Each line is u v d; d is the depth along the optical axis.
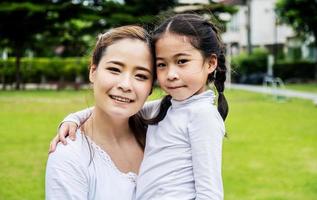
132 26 2.29
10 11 26.19
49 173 2.03
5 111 15.37
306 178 6.88
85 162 2.09
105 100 2.13
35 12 26.55
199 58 2.24
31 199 5.85
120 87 2.11
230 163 7.87
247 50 41.16
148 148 2.29
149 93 2.22
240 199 5.89
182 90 2.25
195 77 2.24
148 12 27.36
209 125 2.15
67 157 2.04
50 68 34.12
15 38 29.06
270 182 6.68
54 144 2.11
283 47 42.44
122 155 2.29
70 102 18.72
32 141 9.84
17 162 7.86
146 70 2.17
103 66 2.14
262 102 18.95
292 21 33.34
